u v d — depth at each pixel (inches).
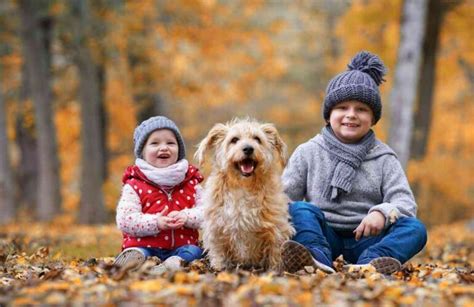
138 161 340.5
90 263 350.0
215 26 1294.3
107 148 1430.9
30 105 1255.5
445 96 1656.0
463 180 1344.7
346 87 331.3
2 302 223.5
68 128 1512.1
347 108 333.4
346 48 1294.3
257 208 299.9
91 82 1100.5
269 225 299.0
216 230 305.9
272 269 301.4
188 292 228.8
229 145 306.5
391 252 302.7
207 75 1488.7
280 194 308.2
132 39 1144.8
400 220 313.6
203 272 294.8
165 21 1201.4
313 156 337.4
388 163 331.3
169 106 1790.1
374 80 351.9
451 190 1300.4
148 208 329.4
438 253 553.9
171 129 344.5
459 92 1668.3
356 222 325.7
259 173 302.4
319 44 1782.7
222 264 307.9
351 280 269.1
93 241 593.9
